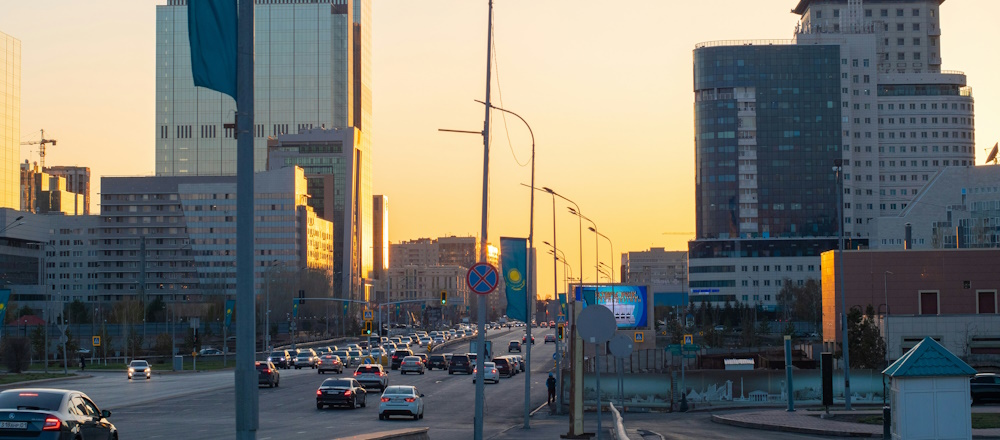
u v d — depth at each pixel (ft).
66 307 645.10
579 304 259.80
